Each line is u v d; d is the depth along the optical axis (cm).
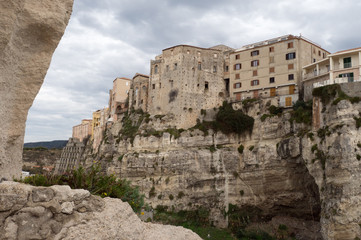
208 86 6888
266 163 5178
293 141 4734
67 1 763
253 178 5406
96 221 722
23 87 725
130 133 7119
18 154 769
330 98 4272
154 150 6331
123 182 1473
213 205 5616
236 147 5841
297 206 5050
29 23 676
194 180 5706
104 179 1200
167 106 6838
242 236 5031
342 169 3772
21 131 746
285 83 6066
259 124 5609
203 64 6988
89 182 1103
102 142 8500
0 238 559
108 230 734
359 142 3803
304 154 4472
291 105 5638
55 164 12569
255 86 6438
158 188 5903
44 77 762
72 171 1123
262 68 6425
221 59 7125
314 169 4253
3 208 576
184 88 6688
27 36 694
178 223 5409
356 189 3650
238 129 5778
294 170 4881
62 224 660
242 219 5472
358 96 4072
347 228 3584
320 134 4238
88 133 12144
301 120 4859
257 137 5603
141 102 7744
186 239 964
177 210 5622
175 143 6231
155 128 6706
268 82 6291
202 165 5772
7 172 723
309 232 4788
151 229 941
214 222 5522
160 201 5781
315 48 6444
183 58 6831
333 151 3922
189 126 6525
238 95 6625
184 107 6600
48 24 708
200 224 5481
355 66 4778
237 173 5656
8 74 665
